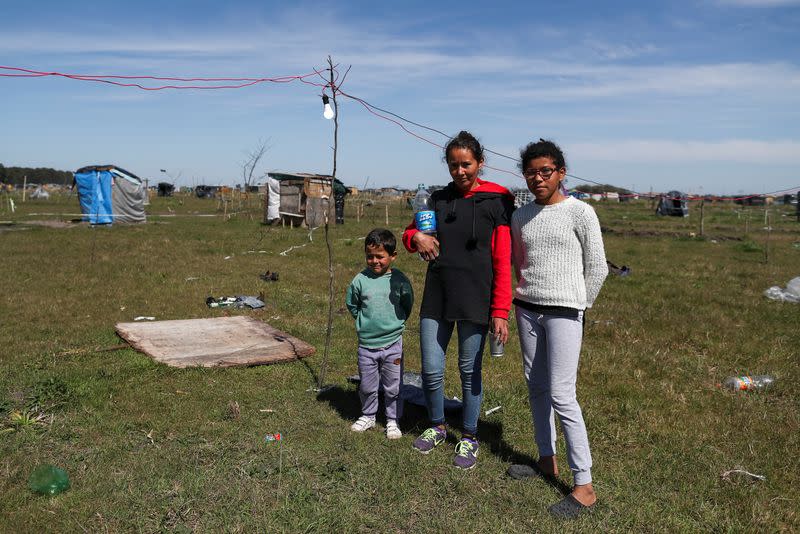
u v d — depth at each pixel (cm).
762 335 729
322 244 1655
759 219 3478
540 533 301
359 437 405
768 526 310
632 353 647
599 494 341
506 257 349
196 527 294
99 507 305
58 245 1488
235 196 4709
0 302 808
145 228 2094
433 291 370
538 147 319
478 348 363
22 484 326
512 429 433
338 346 636
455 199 362
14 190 6206
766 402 513
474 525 306
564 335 321
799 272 1315
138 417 425
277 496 322
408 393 483
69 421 413
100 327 688
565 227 319
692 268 1378
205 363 539
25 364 535
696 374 585
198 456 367
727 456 394
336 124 475
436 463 371
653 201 5212
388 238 397
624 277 1225
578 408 326
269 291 941
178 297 876
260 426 418
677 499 338
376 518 309
